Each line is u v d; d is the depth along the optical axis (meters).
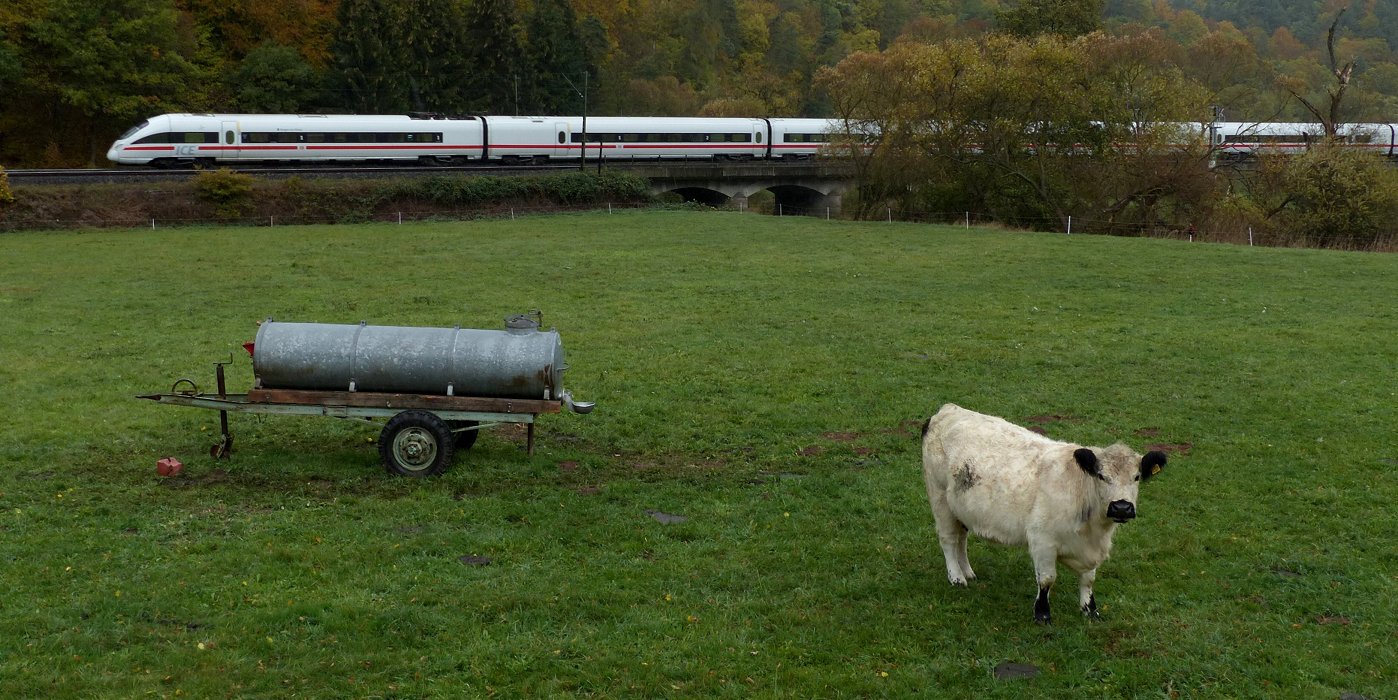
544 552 12.73
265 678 9.50
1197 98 64.19
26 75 79.44
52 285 37.91
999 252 47.38
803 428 19.12
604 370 24.00
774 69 154.38
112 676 9.48
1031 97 63.53
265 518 13.84
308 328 15.70
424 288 37.34
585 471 16.31
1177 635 10.56
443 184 68.44
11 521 13.66
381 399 15.56
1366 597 11.50
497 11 106.44
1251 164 69.75
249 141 70.62
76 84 80.44
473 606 11.05
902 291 36.22
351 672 9.66
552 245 51.69
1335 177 56.56
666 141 84.62
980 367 24.23
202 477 15.80
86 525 13.58
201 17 97.75
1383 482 15.43
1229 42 76.00
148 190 60.84
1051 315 31.22
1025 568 12.34
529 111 108.56
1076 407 20.45
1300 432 18.33
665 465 16.86
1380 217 56.62
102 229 57.44
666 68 137.38
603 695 9.31
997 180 67.94
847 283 38.28
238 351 26.42
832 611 11.17
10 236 53.50
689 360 25.11
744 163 84.12
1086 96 63.41
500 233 57.91
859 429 19.03
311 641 10.25
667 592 11.59
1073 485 10.18
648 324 30.23
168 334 28.75
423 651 10.08
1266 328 28.56
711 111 110.62
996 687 9.52
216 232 57.44
